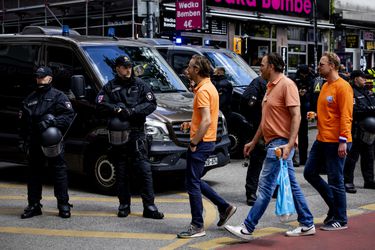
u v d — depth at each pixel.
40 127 8.77
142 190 9.15
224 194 10.92
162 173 10.27
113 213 9.44
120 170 9.16
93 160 10.84
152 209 9.10
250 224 7.80
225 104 14.50
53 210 9.67
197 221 8.05
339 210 8.43
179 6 21.42
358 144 11.08
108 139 9.82
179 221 8.95
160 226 8.66
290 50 28.89
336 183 8.38
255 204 7.83
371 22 33.34
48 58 11.38
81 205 10.00
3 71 11.94
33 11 23.69
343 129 8.17
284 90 7.72
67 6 22.56
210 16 24.00
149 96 9.02
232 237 8.09
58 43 11.32
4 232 8.36
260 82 10.34
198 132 7.77
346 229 8.47
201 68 7.83
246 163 10.05
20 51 11.78
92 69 10.80
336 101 8.24
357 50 32.84
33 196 9.20
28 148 9.02
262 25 27.09
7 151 11.82
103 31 22.00
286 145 7.69
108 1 21.61
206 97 7.77
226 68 15.76
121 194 9.19
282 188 7.74
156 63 12.04
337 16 31.38
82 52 10.98
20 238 8.05
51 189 11.41
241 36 25.61
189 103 11.15
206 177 12.66
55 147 8.80
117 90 8.95
